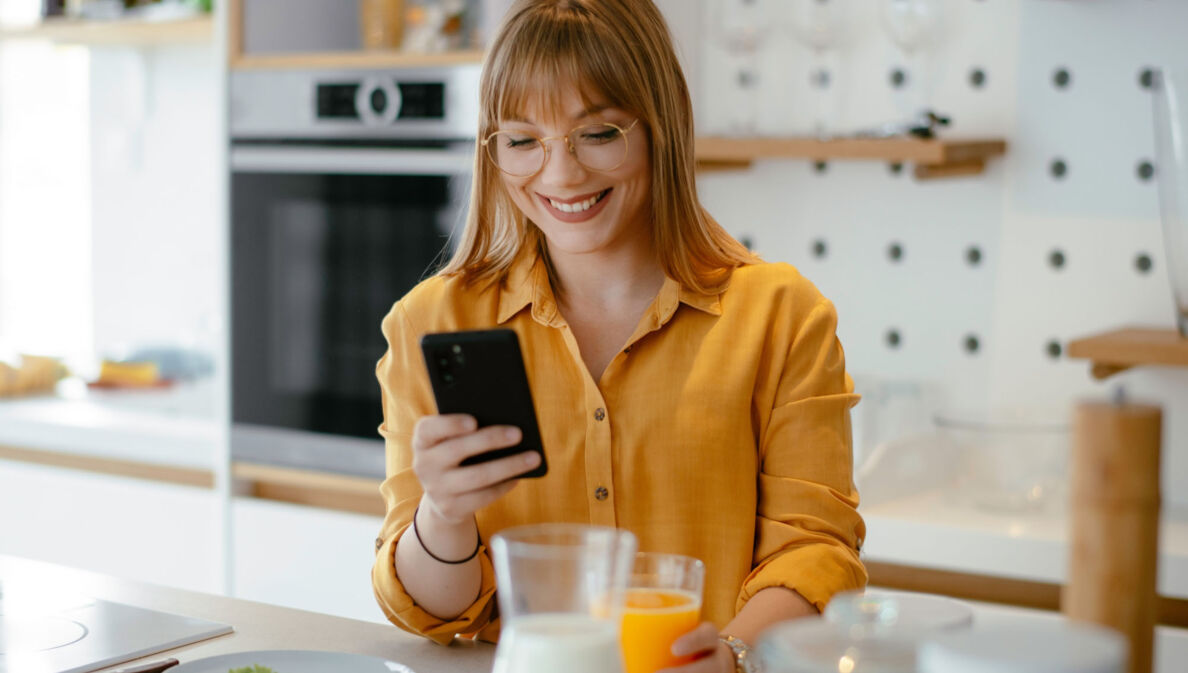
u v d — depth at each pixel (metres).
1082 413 0.72
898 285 2.45
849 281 2.49
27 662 1.14
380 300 2.61
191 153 3.53
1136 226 2.22
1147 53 2.19
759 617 1.19
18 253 3.94
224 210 2.79
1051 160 2.29
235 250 2.79
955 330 2.40
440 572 1.22
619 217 1.34
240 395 2.80
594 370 1.42
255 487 2.83
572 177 1.29
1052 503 2.13
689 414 1.36
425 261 2.55
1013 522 2.06
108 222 3.73
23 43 3.56
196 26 3.05
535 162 1.31
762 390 1.38
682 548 1.36
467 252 1.45
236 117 2.76
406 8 2.84
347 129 2.62
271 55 2.71
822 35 2.31
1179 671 1.87
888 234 2.45
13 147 3.91
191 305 3.58
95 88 3.70
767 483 1.36
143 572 2.97
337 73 2.62
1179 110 1.94
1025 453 2.13
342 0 2.96
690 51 2.57
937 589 2.10
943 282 2.40
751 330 1.38
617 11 1.31
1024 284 2.33
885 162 2.44
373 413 2.63
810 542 1.30
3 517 3.21
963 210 2.38
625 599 0.98
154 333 3.67
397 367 1.44
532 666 0.82
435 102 2.51
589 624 0.84
